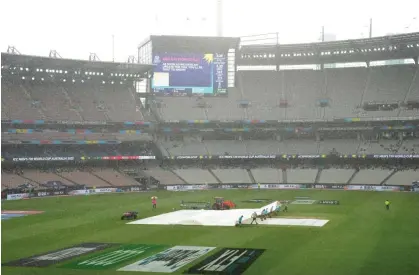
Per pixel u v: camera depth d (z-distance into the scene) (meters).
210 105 128.38
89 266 31.83
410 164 114.00
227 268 30.81
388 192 97.12
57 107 114.38
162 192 101.75
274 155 119.25
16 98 111.44
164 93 127.06
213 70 129.38
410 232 45.44
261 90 132.62
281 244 39.38
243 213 61.50
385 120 115.06
